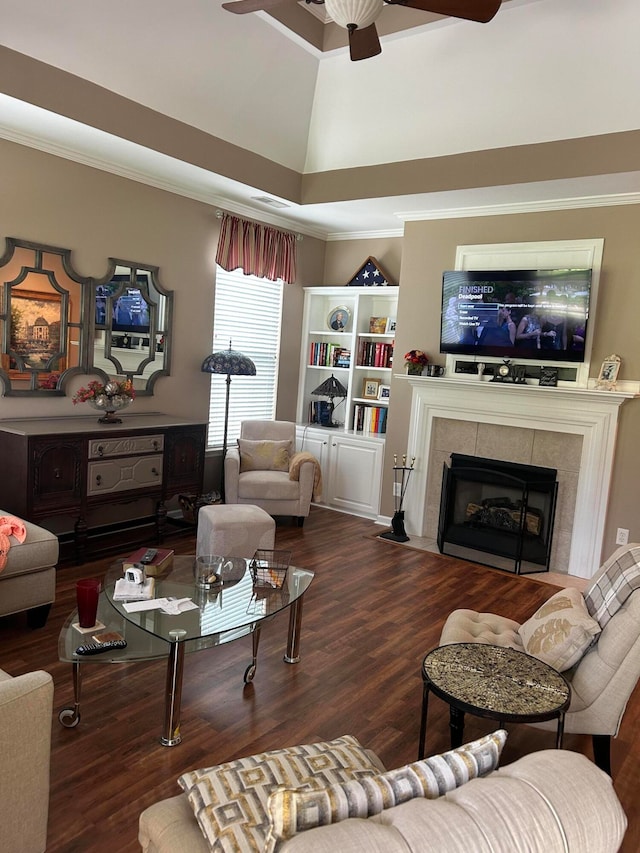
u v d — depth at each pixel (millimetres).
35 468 3824
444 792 1142
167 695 2365
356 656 3256
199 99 4211
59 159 4246
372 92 4473
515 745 2592
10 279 4074
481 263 5145
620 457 4555
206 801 1407
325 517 5922
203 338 5516
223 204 5434
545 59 3762
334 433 6133
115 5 3396
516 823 939
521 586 4469
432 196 4777
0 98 3414
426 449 5480
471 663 2279
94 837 1921
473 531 5004
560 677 2201
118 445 4293
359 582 4340
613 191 4387
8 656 2990
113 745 2373
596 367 4660
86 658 2229
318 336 6730
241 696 2791
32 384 4281
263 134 4770
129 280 4805
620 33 3473
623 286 4508
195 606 2645
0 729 1557
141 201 4816
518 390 4859
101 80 3768
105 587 2771
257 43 4043
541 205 4781
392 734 2588
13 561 3045
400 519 5414
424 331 5492
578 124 3980
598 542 4645
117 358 4809
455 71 4070
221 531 4113
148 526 5066
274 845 945
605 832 986
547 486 4770
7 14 3223
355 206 5266
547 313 4711
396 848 877
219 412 5883
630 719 2855
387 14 4004
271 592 2875
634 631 2184
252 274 5734
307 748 1662
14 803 1615
